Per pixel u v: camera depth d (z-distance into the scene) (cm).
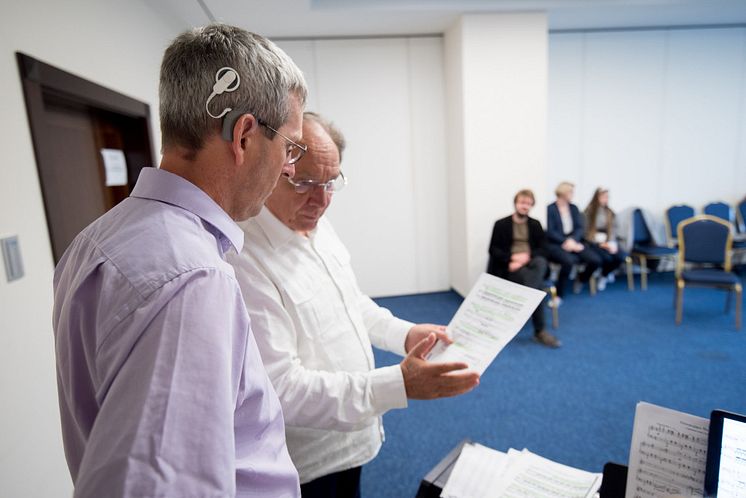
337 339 95
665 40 446
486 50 360
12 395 125
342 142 101
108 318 44
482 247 386
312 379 81
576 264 405
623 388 243
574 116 451
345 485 105
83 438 51
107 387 43
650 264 478
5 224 127
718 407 221
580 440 201
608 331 321
